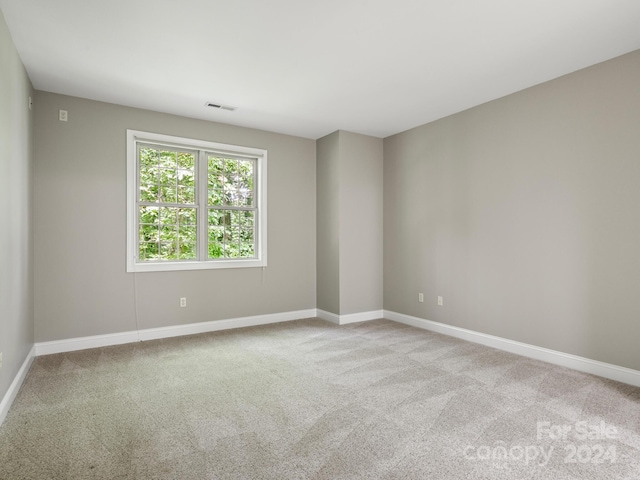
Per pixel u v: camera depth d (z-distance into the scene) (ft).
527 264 11.79
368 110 13.87
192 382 9.70
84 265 12.56
